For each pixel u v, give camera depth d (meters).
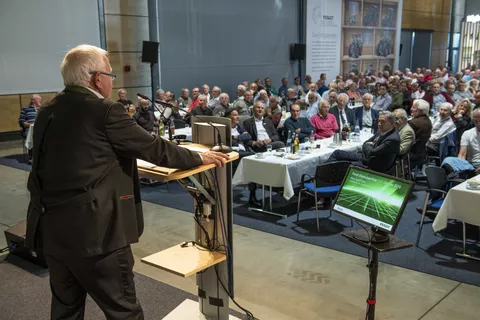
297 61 14.14
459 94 10.38
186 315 2.61
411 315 2.95
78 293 1.90
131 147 1.67
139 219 1.85
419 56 19.78
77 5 9.66
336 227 4.61
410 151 5.88
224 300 2.39
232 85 12.50
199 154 1.90
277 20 13.34
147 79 10.89
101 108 1.64
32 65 9.35
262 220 4.86
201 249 2.29
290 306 3.07
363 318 2.91
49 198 1.67
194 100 9.66
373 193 2.26
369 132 6.97
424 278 3.48
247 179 5.12
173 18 10.95
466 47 21.55
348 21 15.14
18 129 9.45
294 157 5.06
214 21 11.80
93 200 1.63
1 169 7.31
